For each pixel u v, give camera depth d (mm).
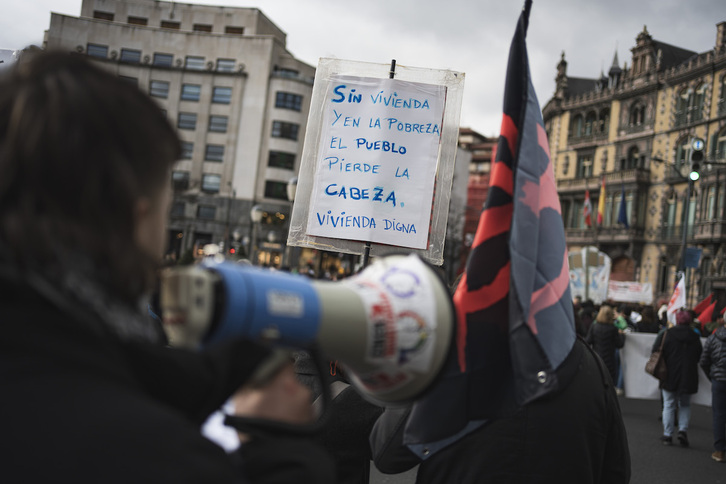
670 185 37969
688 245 36156
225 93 47875
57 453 521
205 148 47656
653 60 40594
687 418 7918
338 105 3066
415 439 1478
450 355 903
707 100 35688
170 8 50094
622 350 10617
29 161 594
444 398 1443
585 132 45188
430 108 3018
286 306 709
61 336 586
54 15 47812
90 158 613
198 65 48344
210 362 679
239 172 47375
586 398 1758
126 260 640
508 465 1667
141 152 654
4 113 625
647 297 24062
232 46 48188
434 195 3006
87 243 611
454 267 57562
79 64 662
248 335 691
